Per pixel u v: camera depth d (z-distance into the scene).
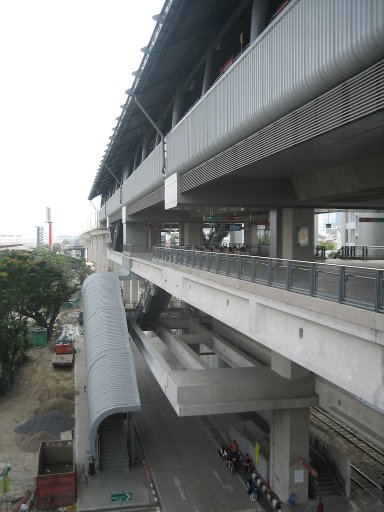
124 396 20.50
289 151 14.71
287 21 11.65
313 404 17.77
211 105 17.25
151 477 20.61
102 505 18.22
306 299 9.98
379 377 7.89
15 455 22.72
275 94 12.30
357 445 23.19
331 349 9.35
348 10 9.31
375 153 15.05
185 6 16.66
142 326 37.41
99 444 22.58
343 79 10.12
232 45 20.77
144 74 22.64
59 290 45.84
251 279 13.34
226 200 21.16
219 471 21.28
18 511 17.77
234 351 25.48
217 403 17.08
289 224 22.53
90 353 25.33
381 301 7.72
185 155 20.64
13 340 31.84
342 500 18.52
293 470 18.27
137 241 44.72
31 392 31.95
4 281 37.44
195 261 19.23
